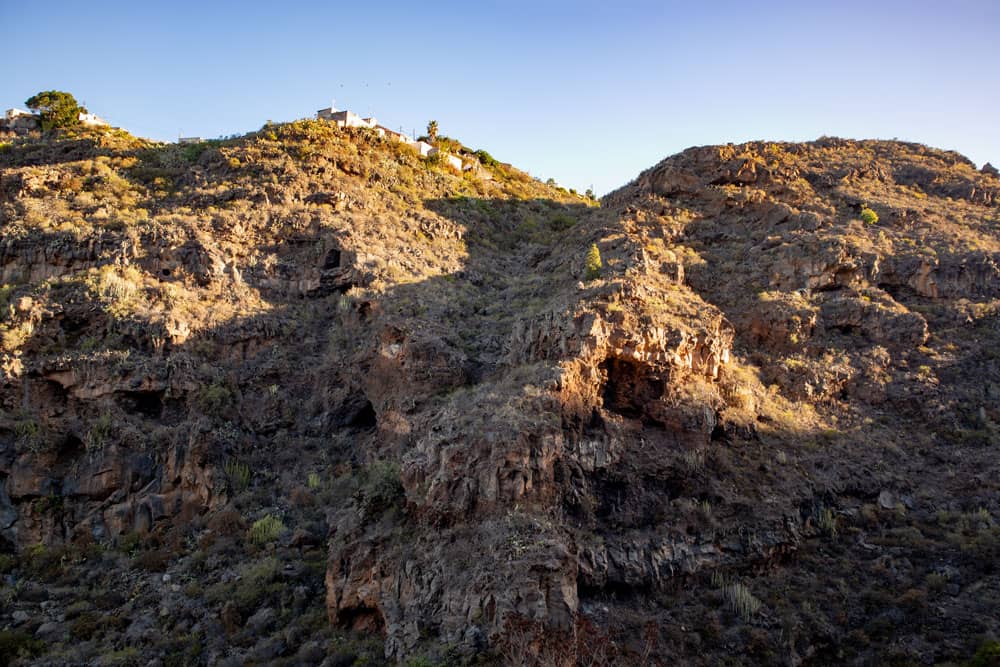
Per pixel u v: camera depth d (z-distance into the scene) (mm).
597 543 31406
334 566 32312
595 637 27547
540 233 69000
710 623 30281
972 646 28734
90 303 45344
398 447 39844
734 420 37688
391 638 28922
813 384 42375
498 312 50594
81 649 31891
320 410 45500
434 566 29781
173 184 61750
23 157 69500
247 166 63062
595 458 33719
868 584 32469
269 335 47938
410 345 43562
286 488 41094
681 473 34594
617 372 36750
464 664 26188
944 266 49188
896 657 29078
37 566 36969
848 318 46156
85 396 41719
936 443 39812
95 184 59375
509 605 27266
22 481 39031
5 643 31703
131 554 37531
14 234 50438
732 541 32969
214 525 38250
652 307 39500
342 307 49531
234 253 52000
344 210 60031
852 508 35875
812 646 29938
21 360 42031
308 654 30016
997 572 31938
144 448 40562
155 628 33156
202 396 43125
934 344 45312
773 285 49375
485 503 30812
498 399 34344
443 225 63125
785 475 36125
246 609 33594
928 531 34750
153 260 49406
